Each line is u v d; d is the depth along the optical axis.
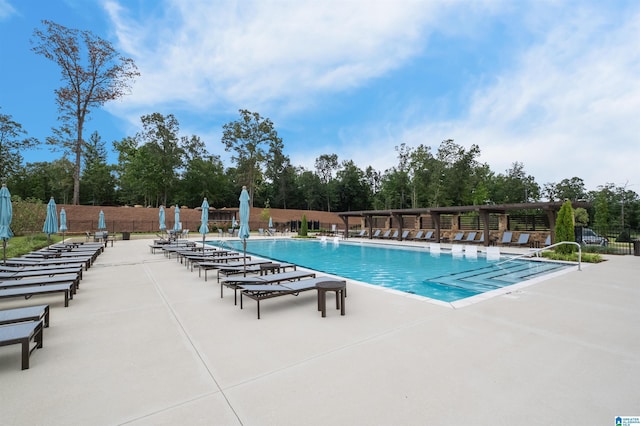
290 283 5.55
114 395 2.55
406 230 22.59
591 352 3.30
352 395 2.50
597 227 25.62
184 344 3.65
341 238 24.42
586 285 6.67
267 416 2.23
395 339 3.70
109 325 4.36
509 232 16.98
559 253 11.34
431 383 2.67
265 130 46.88
